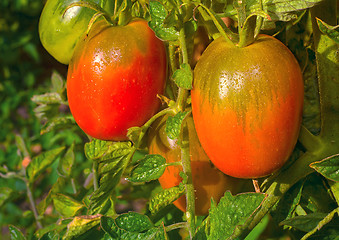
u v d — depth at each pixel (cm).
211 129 47
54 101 66
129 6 49
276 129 46
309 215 48
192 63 51
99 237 54
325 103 49
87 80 49
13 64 182
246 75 46
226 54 46
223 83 46
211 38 51
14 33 175
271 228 60
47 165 70
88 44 49
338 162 45
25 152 79
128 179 49
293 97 46
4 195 73
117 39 49
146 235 49
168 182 52
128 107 49
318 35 49
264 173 47
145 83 49
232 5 50
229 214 47
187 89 48
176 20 47
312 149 49
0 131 156
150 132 52
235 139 46
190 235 48
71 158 67
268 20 47
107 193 52
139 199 64
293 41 51
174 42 49
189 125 51
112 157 51
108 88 49
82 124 51
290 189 51
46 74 192
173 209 59
